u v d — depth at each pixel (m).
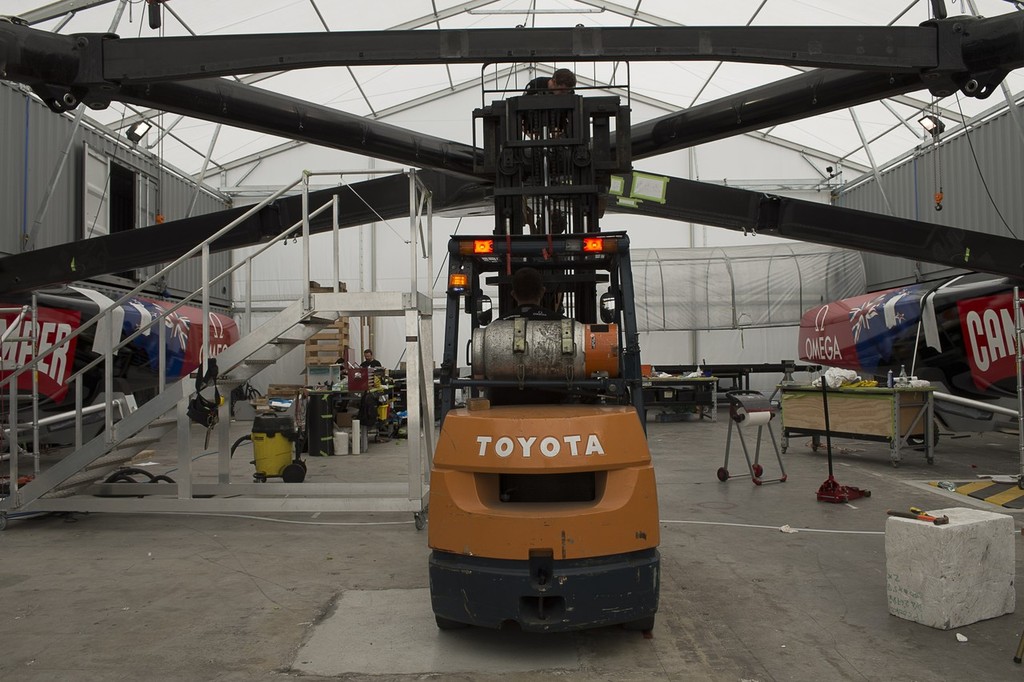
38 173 13.89
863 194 21.50
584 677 3.72
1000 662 3.85
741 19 17.45
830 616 4.56
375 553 6.18
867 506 7.78
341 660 3.96
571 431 3.87
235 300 23.30
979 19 5.52
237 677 3.77
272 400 13.47
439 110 23.48
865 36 5.57
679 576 5.40
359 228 23.28
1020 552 5.88
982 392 12.51
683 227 24.12
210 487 8.34
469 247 4.77
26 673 3.84
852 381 11.53
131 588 5.26
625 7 18.47
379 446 14.35
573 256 4.91
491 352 4.54
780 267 21.67
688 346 23.59
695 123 8.46
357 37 5.61
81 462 7.33
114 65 5.64
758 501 8.15
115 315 12.05
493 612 3.81
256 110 7.88
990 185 15.34
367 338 22.50
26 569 5.78
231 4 14.65
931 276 18.30
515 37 5.60
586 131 6.05
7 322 10.76
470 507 3.91
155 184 18.64
